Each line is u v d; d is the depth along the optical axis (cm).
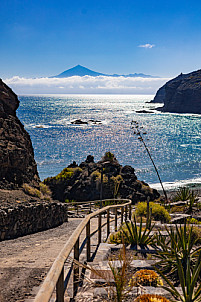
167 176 5478
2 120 2030
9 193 1575
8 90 2297
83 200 2764
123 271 373
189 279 434
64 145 9094
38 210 1318
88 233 592
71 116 18738
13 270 600
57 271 281
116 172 2956
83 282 470
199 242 766
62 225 1509
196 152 8162
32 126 13375
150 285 466
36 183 2098
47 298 225
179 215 1337
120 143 9656
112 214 1855
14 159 1830
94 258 610
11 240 1058
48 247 896
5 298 454
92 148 8688
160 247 707
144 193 2922
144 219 1134
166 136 11444
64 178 2880
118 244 725
